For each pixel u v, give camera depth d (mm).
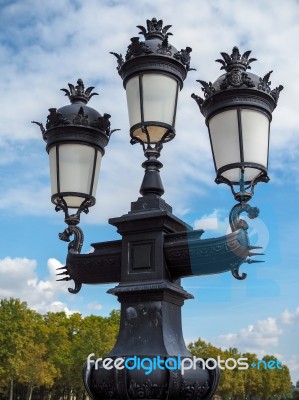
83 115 3697
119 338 3158
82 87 3943
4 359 48750
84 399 60219
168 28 3582
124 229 3285
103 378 3008
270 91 3131
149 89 3342
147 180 3443
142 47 3346
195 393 2895
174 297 3230
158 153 3480
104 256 3385
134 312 3164
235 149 3061
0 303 50156
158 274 3129
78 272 3486
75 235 3627
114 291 3180
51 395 72125
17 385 69062
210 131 3219
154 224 3201
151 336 3068
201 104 3271
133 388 2906
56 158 3697
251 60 3164
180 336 3203
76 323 70312
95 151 3742
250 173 3143
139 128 3381
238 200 2955
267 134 3154
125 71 3484
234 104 3070
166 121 3340
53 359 60250
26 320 50812
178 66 3408
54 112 3682
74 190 3650
